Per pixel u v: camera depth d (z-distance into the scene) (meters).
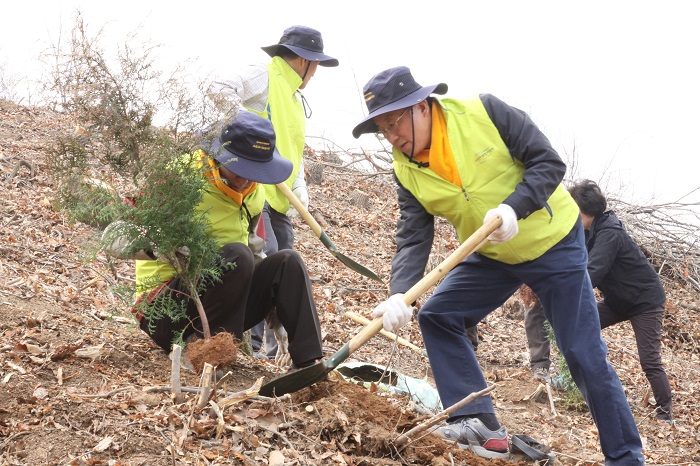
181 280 3.80
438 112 3.99
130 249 3.56
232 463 2.99
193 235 3.55
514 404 5.93
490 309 4.29
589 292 4.06
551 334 6.29
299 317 3.89
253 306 4.00
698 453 5.56
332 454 3.21
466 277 4.19
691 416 6.75
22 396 3.18
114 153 3.60
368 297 7.97
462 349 4.17
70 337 3.90
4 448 2.83
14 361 3.45
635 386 7.27
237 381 3.91
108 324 4.36
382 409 3.73
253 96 5.38
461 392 4.09
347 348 3.56
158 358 3.93
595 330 4.02
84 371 3.53
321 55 5.61
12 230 6.41
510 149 3.93
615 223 6.27
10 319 3.95
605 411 3.97
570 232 4.06
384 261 9.26
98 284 5.57
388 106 3.84
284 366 4.71
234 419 3.25
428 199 4.06
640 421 6.19
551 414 5.75
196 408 3.23
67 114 3.56
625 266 6.29
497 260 4.12
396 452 3.40
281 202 5.57
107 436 2.98
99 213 3.53
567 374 6.21
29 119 10.75
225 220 3.92
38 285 4.88
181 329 3.86
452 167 3.96
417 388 4.90
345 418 3.41
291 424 3.34
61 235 6.54
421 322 4.20
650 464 5.09
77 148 3.55
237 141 3.67
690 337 9.47
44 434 2.93
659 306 6.34
